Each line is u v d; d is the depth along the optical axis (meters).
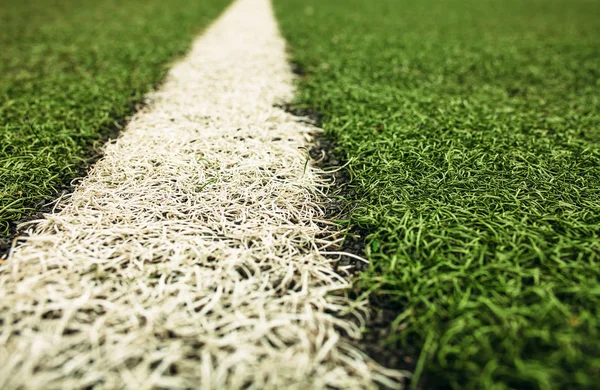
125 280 0.14
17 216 0.17
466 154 0.20
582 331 0.12
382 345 0.13
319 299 0.14
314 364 0.12
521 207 0.17
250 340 0.12
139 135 0.23
